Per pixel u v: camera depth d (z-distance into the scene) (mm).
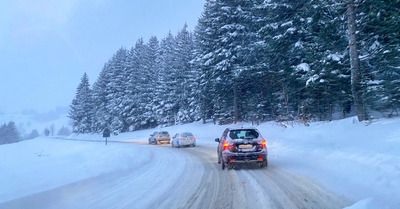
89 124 81000
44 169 11109
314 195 5609
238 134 10188
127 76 62812
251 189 6520
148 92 57188
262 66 25422
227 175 8734
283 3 21625
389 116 13742
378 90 13836
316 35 19750
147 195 6461
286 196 5660
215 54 29453
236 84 29109
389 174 6117
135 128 59812
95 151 20875
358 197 5227
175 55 51062
